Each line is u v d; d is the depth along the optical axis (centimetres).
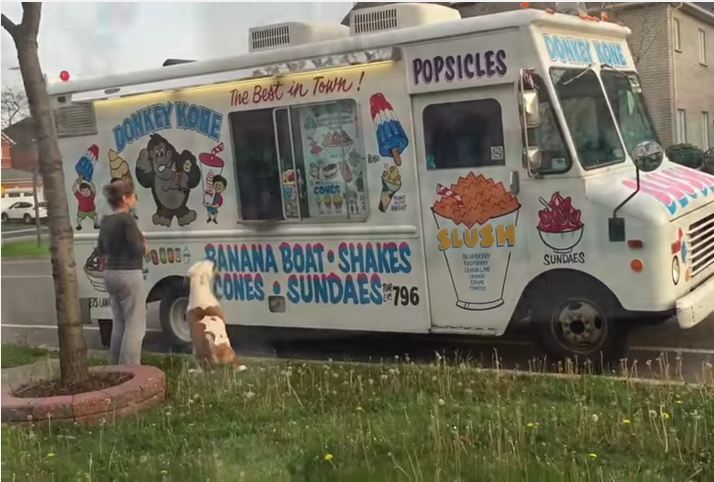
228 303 732
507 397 517
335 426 464
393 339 690
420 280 656
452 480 380
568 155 598
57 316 573
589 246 596
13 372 598
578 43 648
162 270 762
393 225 662
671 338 652
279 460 414
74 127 781
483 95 618
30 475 421
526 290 621
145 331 688
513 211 618
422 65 637
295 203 701
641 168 640
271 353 670
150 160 759
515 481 382
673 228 586
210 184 737
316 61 676
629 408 480
